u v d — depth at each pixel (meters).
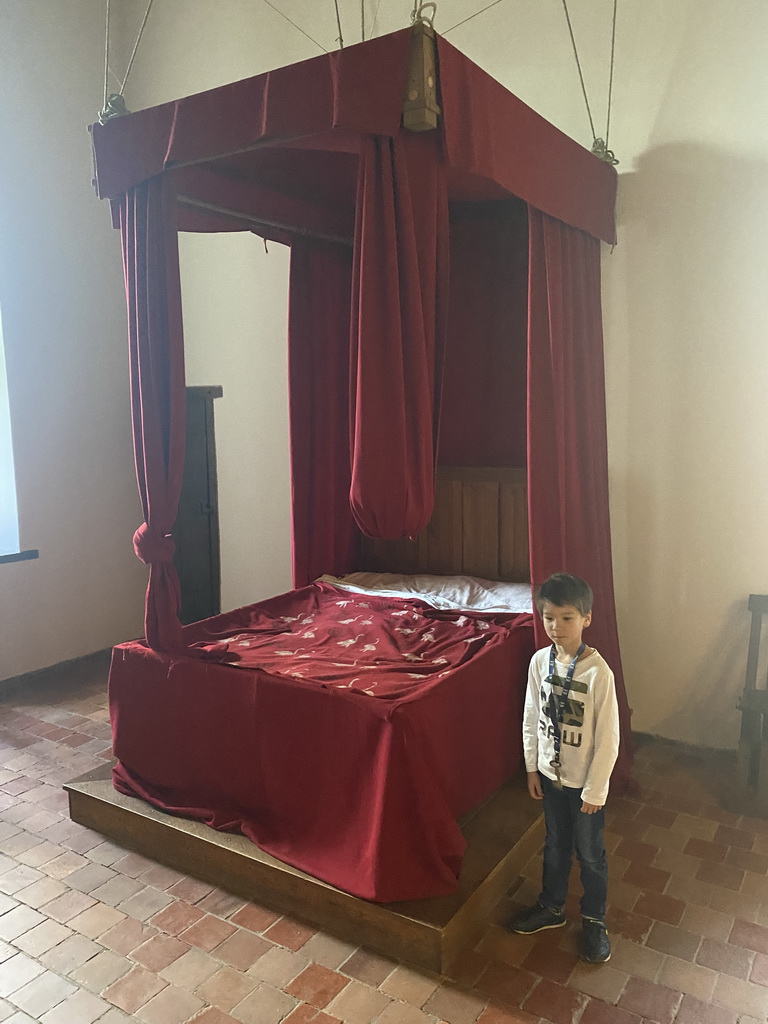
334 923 2.31
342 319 4.00
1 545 4.64
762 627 3.39
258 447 4.84
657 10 3.32
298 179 3.22
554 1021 1.97
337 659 2.82
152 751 2.86
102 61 4.86
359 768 2.33
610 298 3.54
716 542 3.42
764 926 2.34
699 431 3.41
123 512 5.15
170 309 2.68
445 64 2.03
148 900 2.49
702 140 3.28
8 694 4.34
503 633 2.98
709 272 3.32
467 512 3.99
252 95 2.25
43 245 4.59
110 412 5.03
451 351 3.99
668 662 3.57
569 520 2.96
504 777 2.86
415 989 2.09
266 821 2.58
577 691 2.15
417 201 2.13
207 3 4.58
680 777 3.29
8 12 4.33
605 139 3.48
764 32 3.13
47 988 2.11
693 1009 2.01
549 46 3.59
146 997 2.07
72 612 4.86
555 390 2.79
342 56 2.06
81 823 2.95
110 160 2.65
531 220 2.67
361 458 2.15
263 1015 2.00
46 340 4.63
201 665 2.72
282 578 4.86
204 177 3.02
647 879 2.58
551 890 2.31
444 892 2.25
